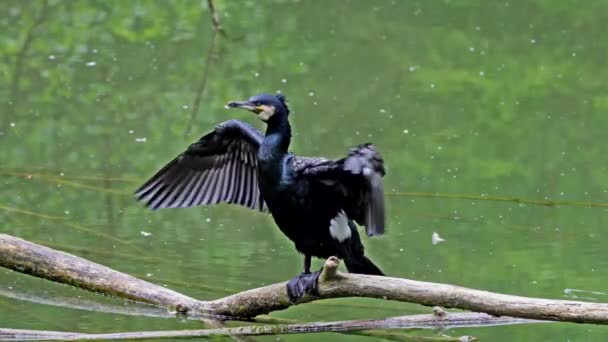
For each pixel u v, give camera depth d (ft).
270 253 40.40
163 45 64.90
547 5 70.54
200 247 40.91
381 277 28.96
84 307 34.32
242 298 32.04
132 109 56.29
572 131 53.62
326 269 28.55
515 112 55.93
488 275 38.06
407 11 69.97
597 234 42.32
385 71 60.90
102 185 47.83
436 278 37.78
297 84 59.11
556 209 45.24
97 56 63.10
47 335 30.96
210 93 58.03
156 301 33.68
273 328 31.83
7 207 44.70
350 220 29.63
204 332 31.35
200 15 69.46
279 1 71.10
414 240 42.06
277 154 29.89
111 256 39.50
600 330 33.53
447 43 64.80
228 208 45.91
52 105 56.49
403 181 47.93
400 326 32.50
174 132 53.47
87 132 53.36
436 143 52.11
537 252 40.55
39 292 35.78
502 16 69.21
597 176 48.47
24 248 34.27
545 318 27.96
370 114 55.42
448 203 46.09
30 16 68.74
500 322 33.19
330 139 51.96
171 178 32.50
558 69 60.90
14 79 59.57
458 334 32.71
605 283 37.11
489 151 51.42
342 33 66.64
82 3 70.64
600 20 68.28
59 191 47.09
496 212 45.14
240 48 64.23
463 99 57.31
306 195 29.32
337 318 34.53
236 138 31.96
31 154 50.67
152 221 43.93
